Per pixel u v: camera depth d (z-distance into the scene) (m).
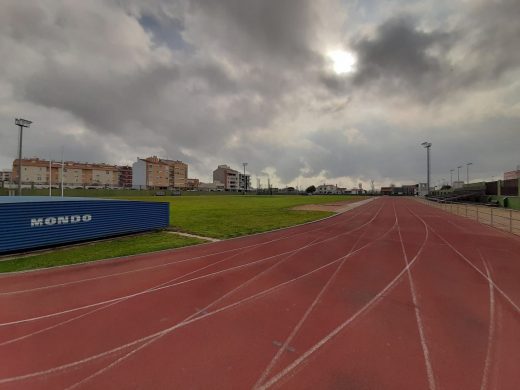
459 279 7.17
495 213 25.67
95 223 12.36
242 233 14.48
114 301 5.88
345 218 22.06
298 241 12.40
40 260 9.12
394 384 3.35
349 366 3.70
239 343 4.27
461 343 4.21
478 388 3.28
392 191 131.88
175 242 12.09
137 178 105.88
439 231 15.26
